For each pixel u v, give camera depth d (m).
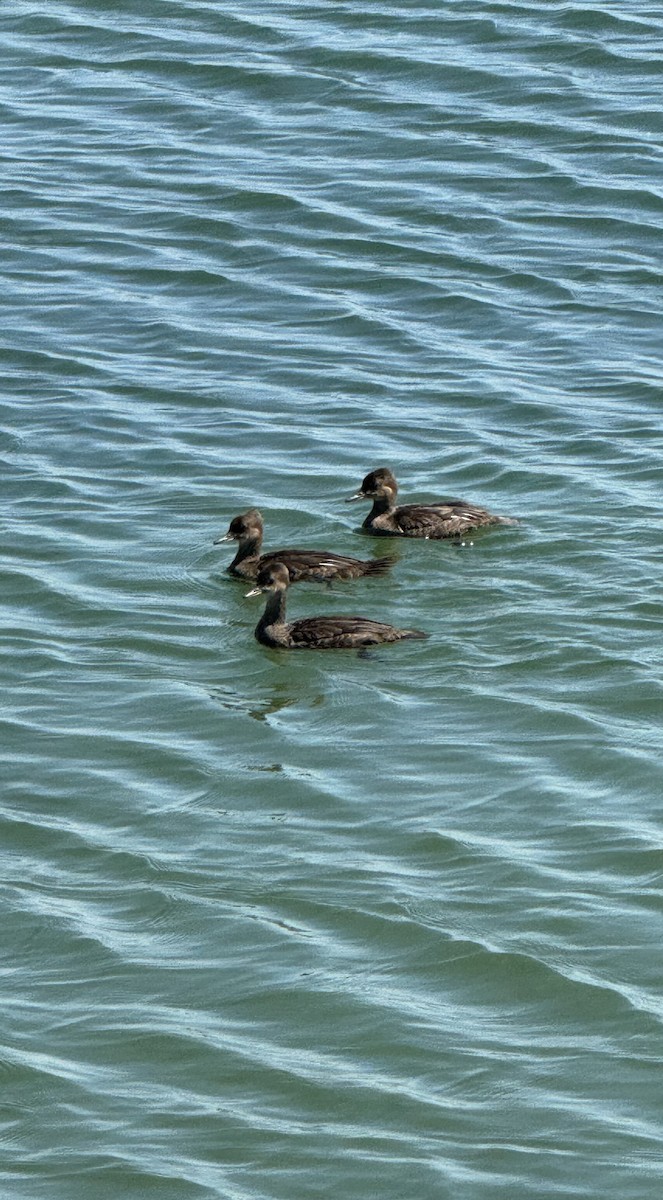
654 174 39.97
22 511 27.83
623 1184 16.12
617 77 44.19
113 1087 17.20
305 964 18.62
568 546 26.41
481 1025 17.89
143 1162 16.39
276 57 45.53
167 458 29.56
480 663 23.61
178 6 48.56
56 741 22.25
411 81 44.22
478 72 44.41
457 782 21.34
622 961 18.59
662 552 26.16
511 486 28.47
